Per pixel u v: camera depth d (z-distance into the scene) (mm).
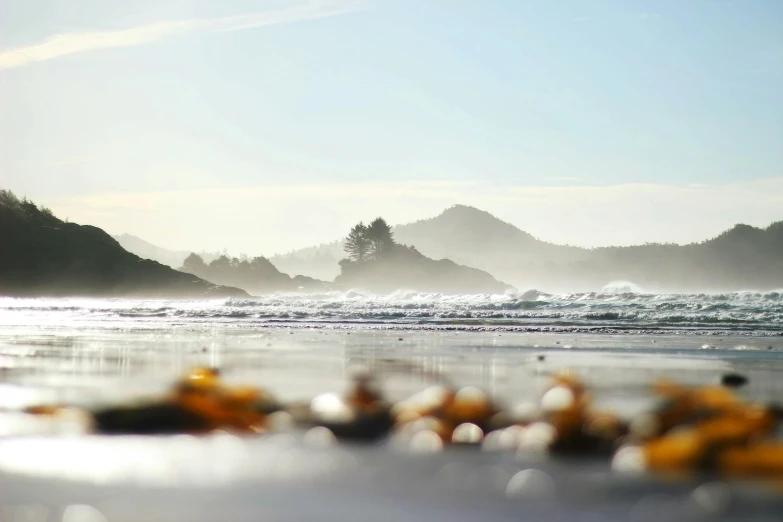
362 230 174500
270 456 4340
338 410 5547
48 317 30312
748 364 11242
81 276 98938
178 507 3359
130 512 3285
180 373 9133
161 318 29422
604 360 11750
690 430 4629
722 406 5418
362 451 4535
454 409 5430
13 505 3385
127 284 99875
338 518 3229
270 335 18078
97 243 104250
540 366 10586
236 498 3494
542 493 3605
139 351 12898
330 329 21141
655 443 4285
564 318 27438
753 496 3541
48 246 100312
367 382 7516
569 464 4207
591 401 5816
